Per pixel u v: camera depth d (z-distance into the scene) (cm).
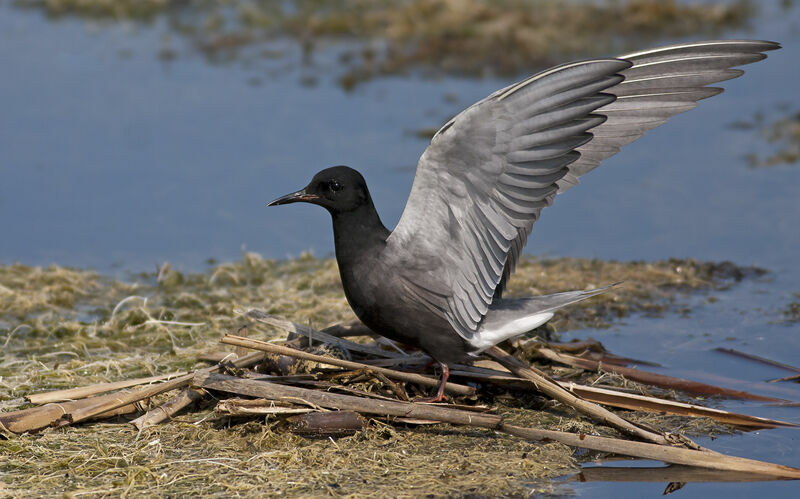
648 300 1378
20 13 2566
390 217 1525
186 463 912
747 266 1479
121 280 1452
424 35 2297
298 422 956
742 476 915
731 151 1850
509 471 914
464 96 2020
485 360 1090
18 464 906
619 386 1102
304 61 2228
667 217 1631
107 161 1766
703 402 1084
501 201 936
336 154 1769
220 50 2305
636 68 1005
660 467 934
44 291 1385
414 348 1136
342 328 1155
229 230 1598
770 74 2238
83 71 2169
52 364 1160
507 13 2358
